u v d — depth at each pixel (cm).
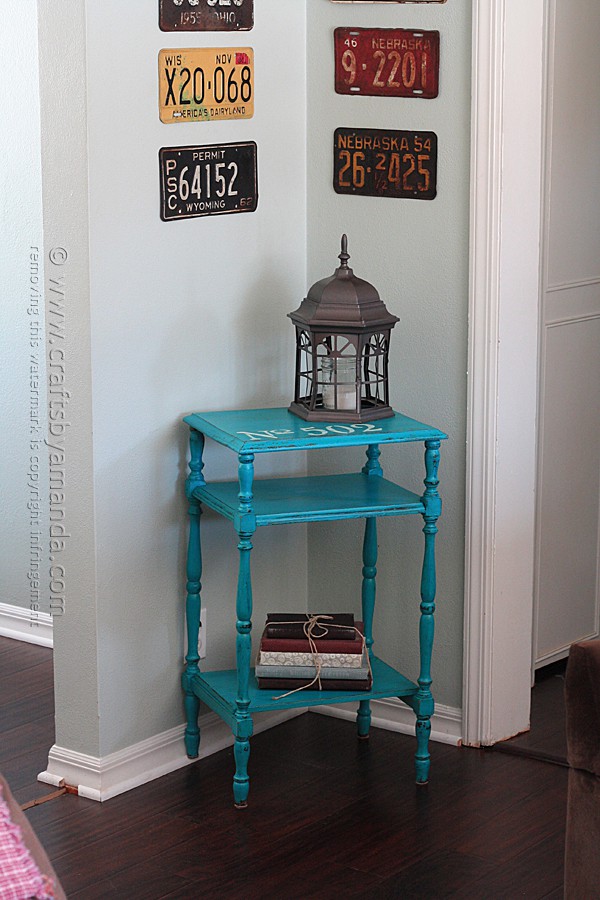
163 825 292
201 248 313
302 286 345
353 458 347
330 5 327
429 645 309
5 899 146
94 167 283
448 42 312
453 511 330
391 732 345
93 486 295
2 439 395
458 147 315
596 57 354
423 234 325
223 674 320
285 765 324
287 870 272
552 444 367
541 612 375
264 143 326
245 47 315
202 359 319
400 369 334
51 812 298
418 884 266
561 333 362
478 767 322
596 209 365
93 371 291
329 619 315
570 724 226
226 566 333
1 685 368
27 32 359
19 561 400
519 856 278
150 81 293
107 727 306
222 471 328
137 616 310
